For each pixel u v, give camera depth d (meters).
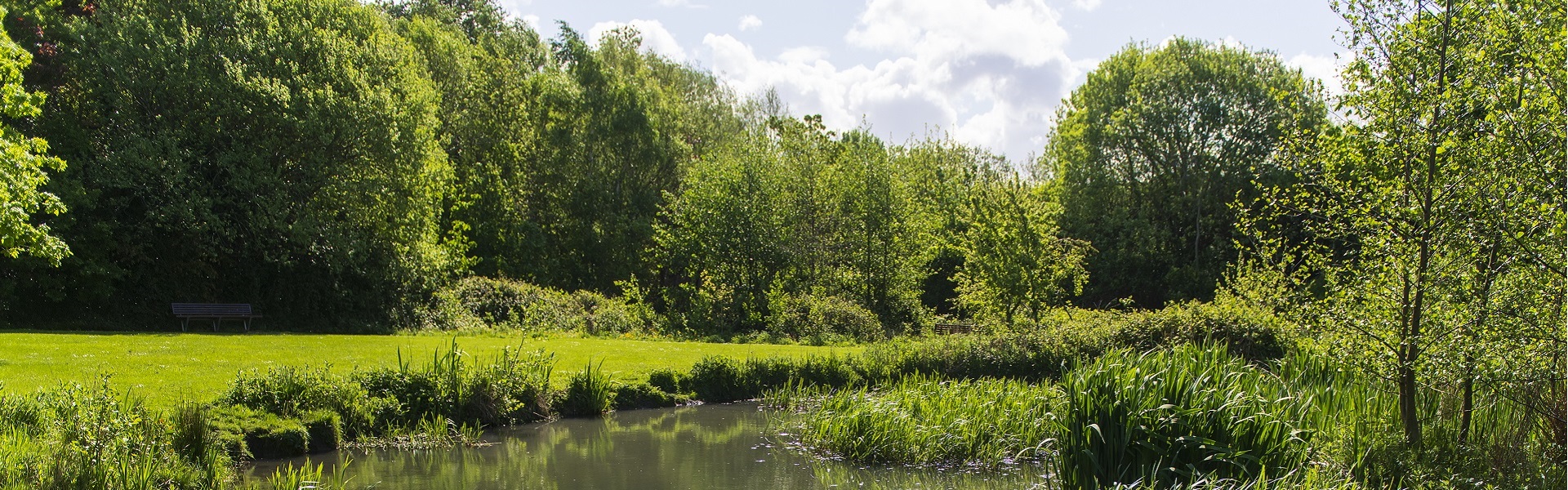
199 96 23.95
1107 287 40.75
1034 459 11.70
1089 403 8.53
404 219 27.36
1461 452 8.41
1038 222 26.38
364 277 26.83
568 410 14.63
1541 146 7.30
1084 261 38.12
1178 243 41.44
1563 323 7.46
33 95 16.55
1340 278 8.85
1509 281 7.86
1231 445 8.21
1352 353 8.73
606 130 40.28
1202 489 7.79
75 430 8.24
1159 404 8.36
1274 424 8.32
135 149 22.73
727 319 29.58
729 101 49.72
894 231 35.12
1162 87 41.09
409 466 10.82
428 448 11.80
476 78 38.19
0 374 11.89
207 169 24.52
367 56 27.78
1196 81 40.66
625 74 45.97
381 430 12.13
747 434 13.44
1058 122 45.50
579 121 40.34
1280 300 9.46
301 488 9.01
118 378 12.24
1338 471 8.45
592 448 12.25
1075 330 19.62
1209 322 18.84
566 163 39.44
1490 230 7.58
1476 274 7.91
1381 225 8.36
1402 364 8.40
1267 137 39.12
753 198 33.62
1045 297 26.09
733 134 46.97
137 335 19.34
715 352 20.67
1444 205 7.78
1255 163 38.72
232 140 24.22
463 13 47.84
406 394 12.95
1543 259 7.41
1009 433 12.21
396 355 16.94
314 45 26.11
